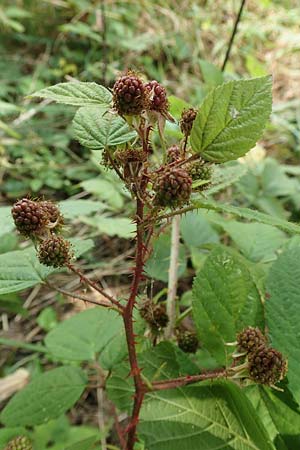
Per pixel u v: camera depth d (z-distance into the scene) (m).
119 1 0.99
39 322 0.53
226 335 0.29
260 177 0.56
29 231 0.23
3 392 0.47
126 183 0.22
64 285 0.58
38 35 1.02
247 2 1.01
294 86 0.89
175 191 0.20
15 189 0.70
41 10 1.04
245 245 0.40
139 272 0.23
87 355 0.36
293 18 1.01
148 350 0.30
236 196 0.59
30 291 0.58
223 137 0.22
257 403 0.29
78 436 0.38
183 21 0.96
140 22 0.98
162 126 0.22
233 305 0.29
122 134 0.23
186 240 0.42
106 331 0.37
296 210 0.59
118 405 0.29
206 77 0.49
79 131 0.24
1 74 0.89
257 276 0.35
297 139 0.76
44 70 0.89
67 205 0.35
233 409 0.27
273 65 0.91
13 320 0.56
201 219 0.43
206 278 0.29
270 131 0.76
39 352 0.52
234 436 0.26
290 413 0.28
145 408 0.26
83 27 0.89
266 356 0.23
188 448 0.25
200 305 0.29
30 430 0.42
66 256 0.23
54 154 0.76
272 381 0.23
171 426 0.26
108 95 0.23
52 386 0.34
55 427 0.39
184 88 0.84
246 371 0.24
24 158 0.71
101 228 0.46
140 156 0.21
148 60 0.90
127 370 0.30
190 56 0.92
